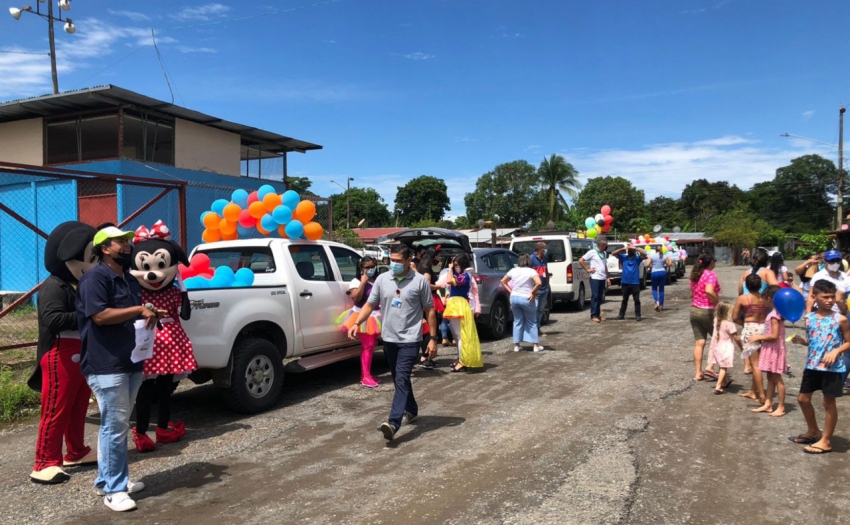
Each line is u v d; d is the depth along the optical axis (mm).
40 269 13891
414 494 4062
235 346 6023
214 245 7324
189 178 15406
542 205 56375
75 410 4762
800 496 3975
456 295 8109
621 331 11336
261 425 5793
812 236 49906
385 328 5398
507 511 3766
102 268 3998
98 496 4191
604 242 12867
